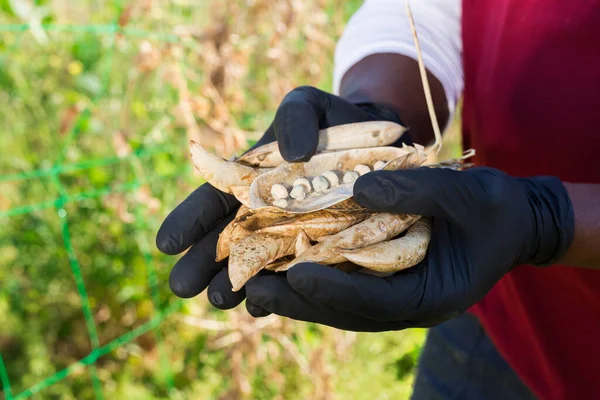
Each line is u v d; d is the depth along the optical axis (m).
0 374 1.15
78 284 1.09
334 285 0.51
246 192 0.57
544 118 0.71
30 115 1.18
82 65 1.19
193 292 0.58
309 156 0.58
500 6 0.75
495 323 0.82
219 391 1.17
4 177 0.99
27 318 1.20
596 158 0.69
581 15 0.68
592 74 0.68
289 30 1.11
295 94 0.62
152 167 1.17
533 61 0.71
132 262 1.22
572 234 0.59
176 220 0.58
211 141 1.07
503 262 0.57
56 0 1.19
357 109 0.67
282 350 1.20
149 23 1.07
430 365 0.90
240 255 0.54
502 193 0.56
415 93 0.75
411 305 0.54
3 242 1.15
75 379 1.20
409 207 0.55
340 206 0.57
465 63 0.81
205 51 1.04
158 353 1.25
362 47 0.78
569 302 0.73
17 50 1.16
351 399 1.20
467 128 0.83
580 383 0.76
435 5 0.80
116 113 1.17
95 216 1.21
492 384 0.86
